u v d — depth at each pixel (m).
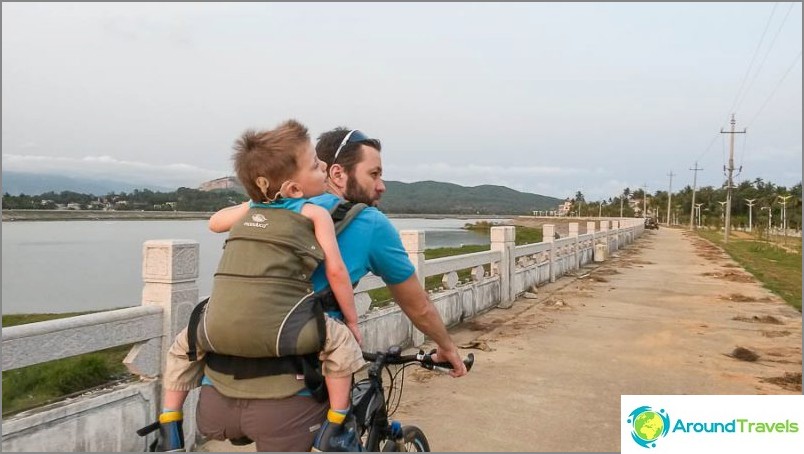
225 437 2.05
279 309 1.90
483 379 6.01
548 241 14.90
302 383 1.95
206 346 1.98
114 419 3.49
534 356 7.05
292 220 1.98
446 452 4.19
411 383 5.81
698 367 6.66
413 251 7.31
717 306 11.24
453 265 8.62
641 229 51.66
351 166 2.63
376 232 2.26
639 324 9.26
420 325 2.49
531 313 10.09
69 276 17.23
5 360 2.82
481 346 7.37
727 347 7.71
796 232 50.22
